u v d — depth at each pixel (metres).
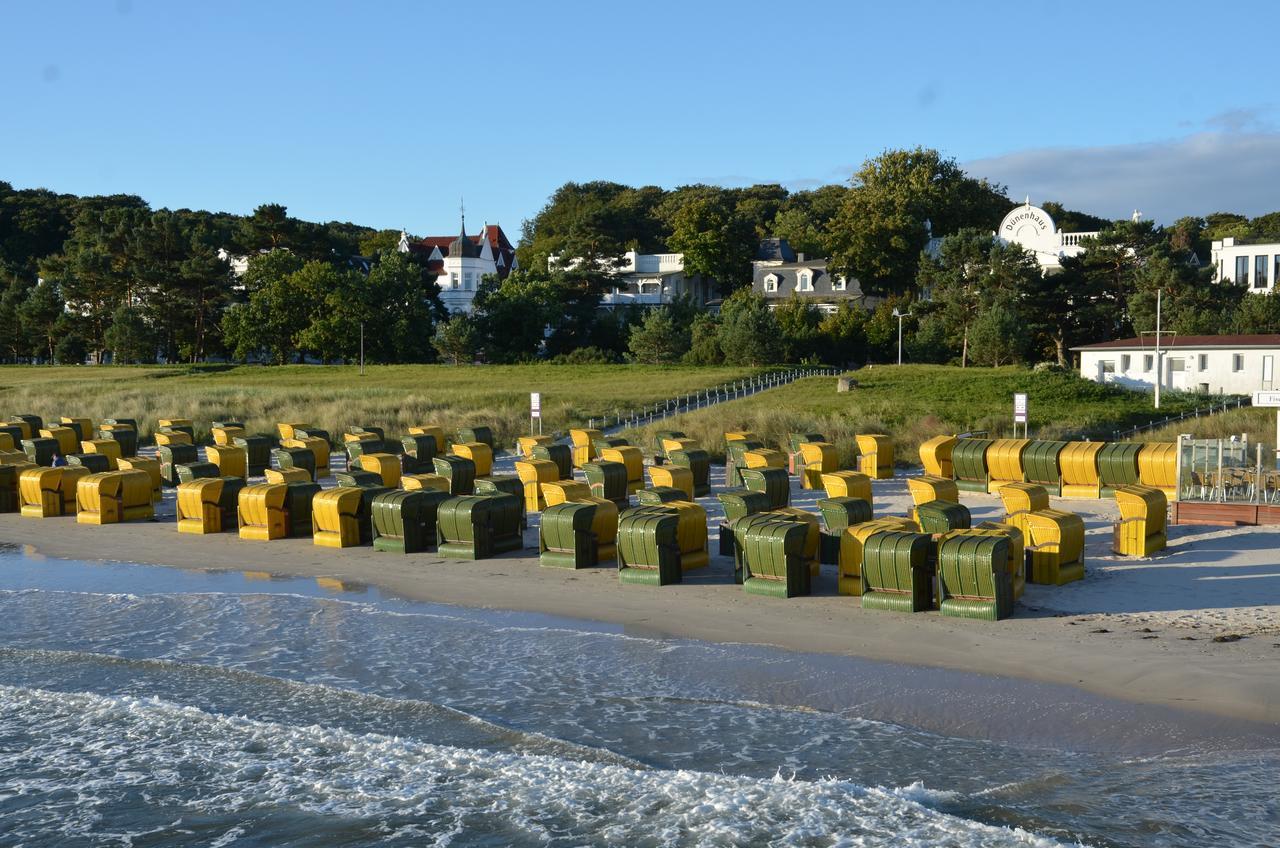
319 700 15.82
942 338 89.19
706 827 11.82
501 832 12.06
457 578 23.12
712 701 15.21
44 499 33.25
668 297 120.50
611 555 24.56
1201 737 13.34
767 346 88.25
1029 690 15.14
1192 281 85.44
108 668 17.52
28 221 164.12
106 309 112.31
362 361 91.50
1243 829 11.16
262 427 56.62
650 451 45.72
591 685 16.03
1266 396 26.92
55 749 14.44
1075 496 31.77
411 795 12.89
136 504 32.41
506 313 104.31
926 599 19.61
